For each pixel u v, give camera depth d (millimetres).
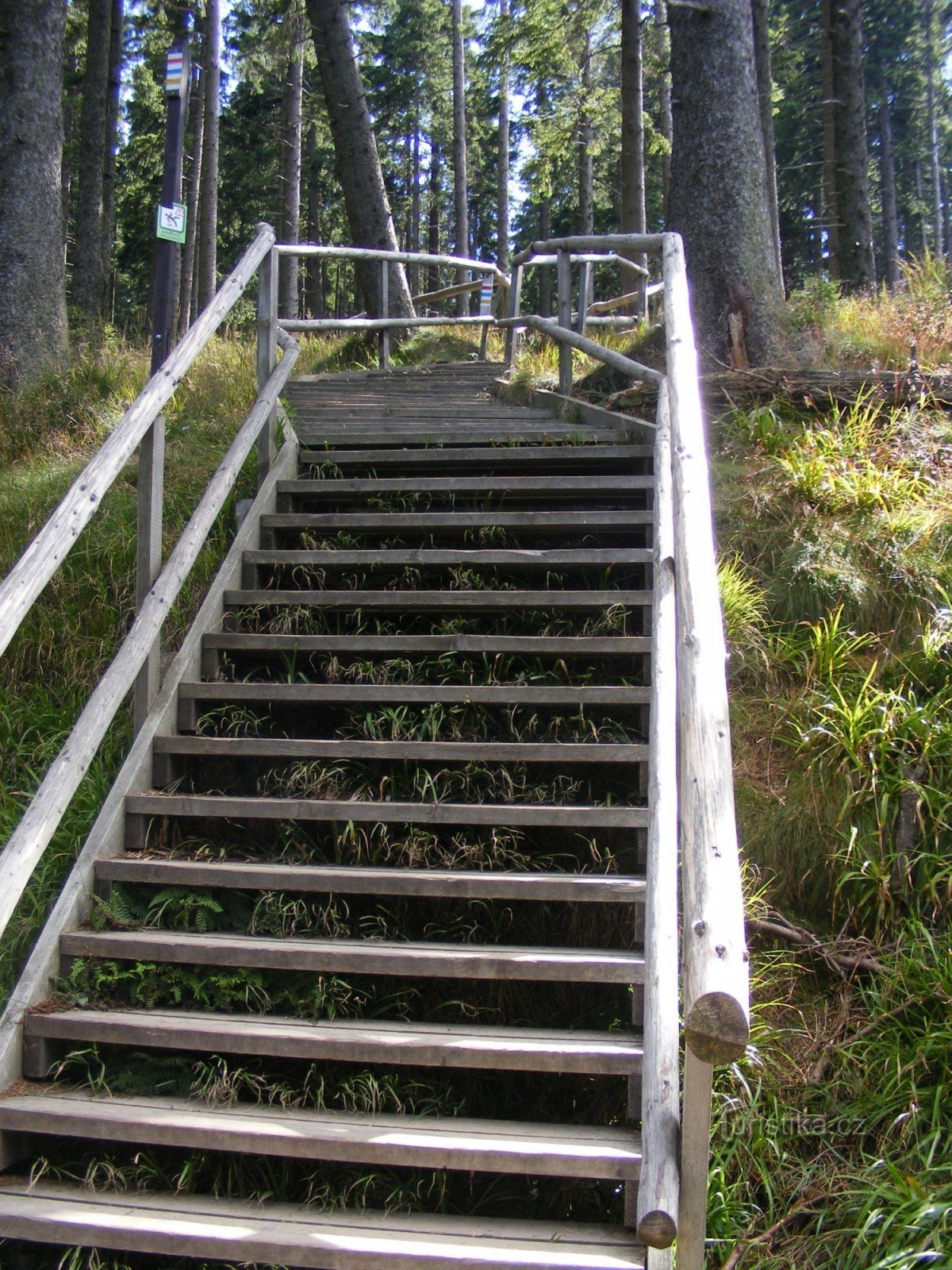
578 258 8352
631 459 5148
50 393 7410
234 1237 2570
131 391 7543
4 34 8422
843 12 13102
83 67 24891
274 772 3979
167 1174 2924
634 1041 2936
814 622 4500
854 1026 3412
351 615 4539
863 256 13039
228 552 4715
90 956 3268
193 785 3973
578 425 5977
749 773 4047
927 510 4840
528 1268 2439
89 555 5184
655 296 12891
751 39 7113
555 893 3240
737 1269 2818
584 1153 2648
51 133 8547
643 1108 2498
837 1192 2955
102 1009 3189
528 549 4730
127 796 3695
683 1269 2270
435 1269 2473
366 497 5176
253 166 29562
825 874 3824
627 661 4242
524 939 3631
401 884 3316
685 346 4273
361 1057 2922
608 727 3994
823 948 3615
